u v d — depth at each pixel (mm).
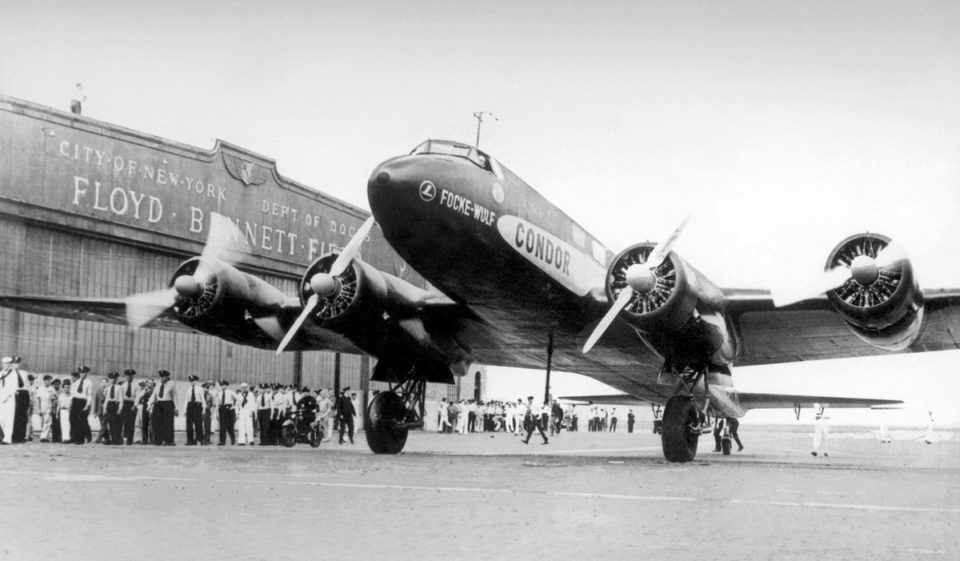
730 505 7316
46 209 20891
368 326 13758
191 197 24359
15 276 20469
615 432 48812
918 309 11531
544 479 9680
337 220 29594
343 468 11086
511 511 6805
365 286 13391
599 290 13914
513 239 12320
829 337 14312
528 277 12797
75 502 7164
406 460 12898
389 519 6320
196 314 14500
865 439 41656
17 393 17422
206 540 5379
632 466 12062
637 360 15438
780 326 13961
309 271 13797
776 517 6570
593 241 14758
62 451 14477
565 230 13734
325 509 6859
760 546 5277
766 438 41219
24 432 17531
